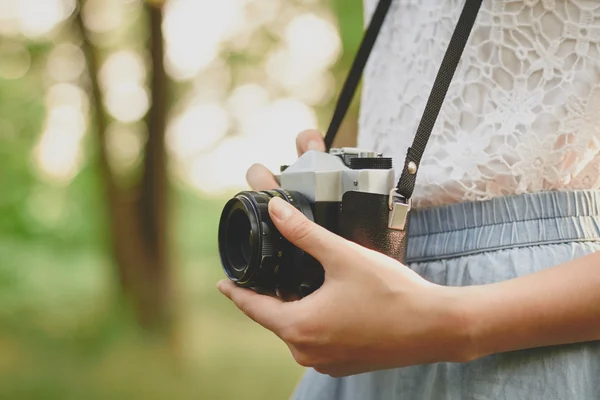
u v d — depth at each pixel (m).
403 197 0.81
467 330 0.68
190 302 8.28
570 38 0.80
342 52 6.09
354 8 5.88
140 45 6.83
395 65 0.98
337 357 0.74
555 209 0.81
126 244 6.34
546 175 0.82
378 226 0.82
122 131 6.77
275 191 0.87
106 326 6.29
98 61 6.39
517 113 0.83
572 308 0.67
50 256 8.12
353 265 0.72
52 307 6.96
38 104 7.67
